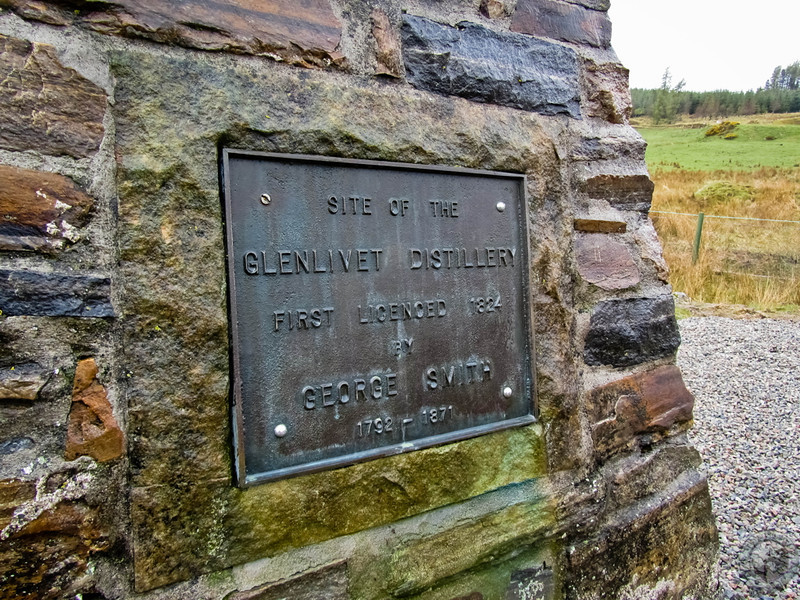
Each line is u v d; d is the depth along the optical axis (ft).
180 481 3.05
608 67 5.16
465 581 4.15
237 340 3.21
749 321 21.21
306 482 3.42
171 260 3.02
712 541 5.55
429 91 4.00
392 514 3.75
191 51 3.14
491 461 4.20
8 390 2.64
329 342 3.54
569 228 4.72
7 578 2.67
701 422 11.93
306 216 3.46
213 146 3.14
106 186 2.90
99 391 2.87
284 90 3.38
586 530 4.68
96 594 2.89
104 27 2.93
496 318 4.27
